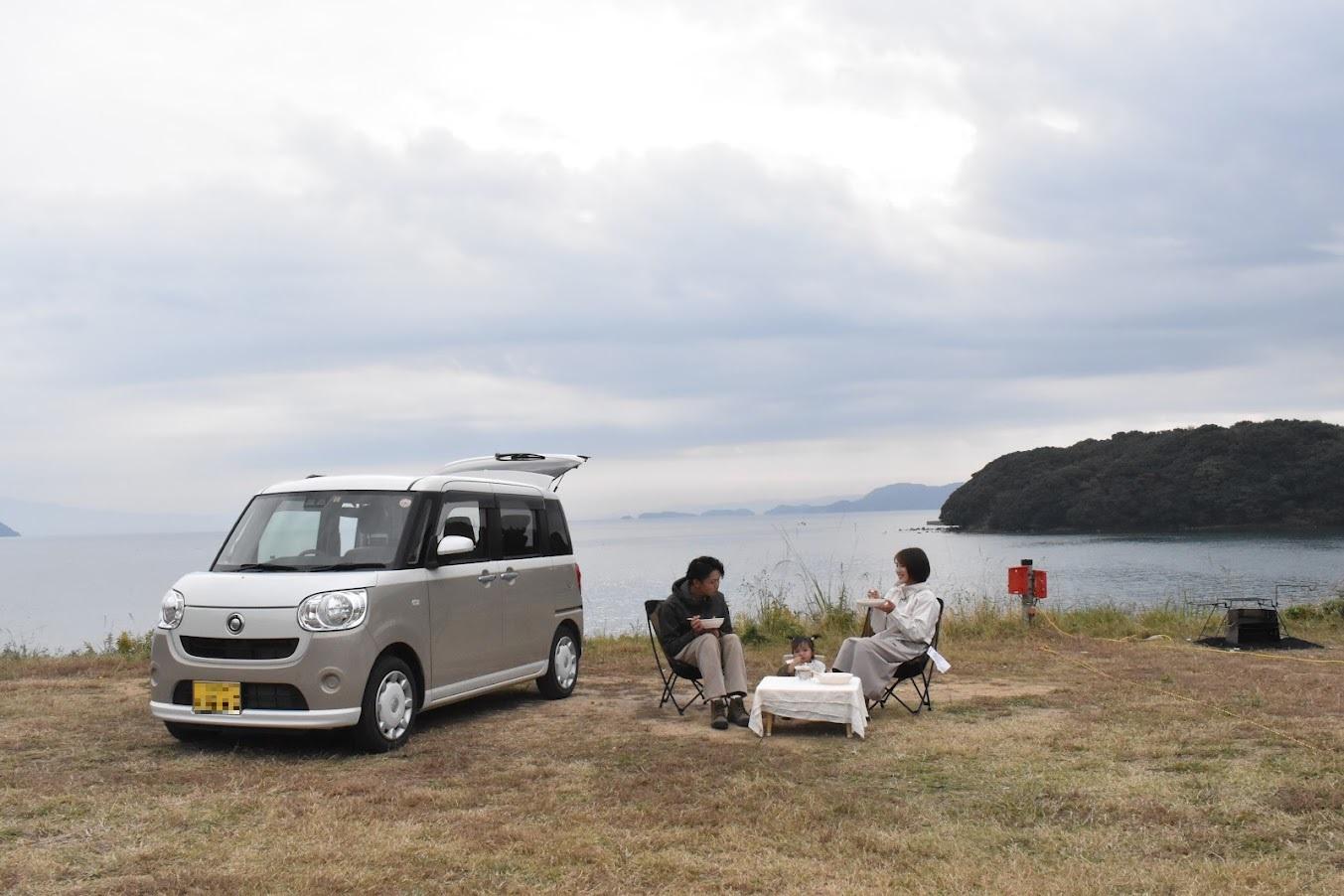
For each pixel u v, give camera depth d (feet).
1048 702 28.66
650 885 14.44
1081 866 15.05
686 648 26.99
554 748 23.44
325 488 26.05
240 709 22.40
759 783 19.74
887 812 17.92
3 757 22.54
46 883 14.28
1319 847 15.80
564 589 31.42
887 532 360.07
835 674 25.50
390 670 23.35
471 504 27.66
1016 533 305.53
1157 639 46.32
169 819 17.35
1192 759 21.40
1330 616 52.75
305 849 15.70
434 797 18.85
